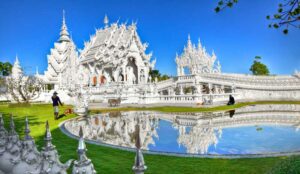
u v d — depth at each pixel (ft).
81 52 242.78
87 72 238.07
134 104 128.98
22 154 19.66
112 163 28.91
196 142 40.47
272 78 172.55
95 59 222.89
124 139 45.73
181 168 26.37
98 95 164.86
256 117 70.64
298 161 17.72
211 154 31.78
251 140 40.52
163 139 43.80
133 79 225.15
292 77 167.84
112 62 213.46
